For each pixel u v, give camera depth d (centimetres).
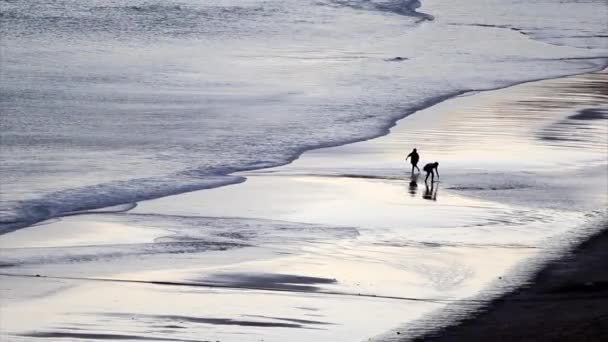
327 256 3950
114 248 4053
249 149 6500
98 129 7306
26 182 5378
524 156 6262
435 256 3953
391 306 3269
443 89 9869
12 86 9444
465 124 7575
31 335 2916
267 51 13375
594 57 13888
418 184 5416
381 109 8381
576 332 2980
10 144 6575
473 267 3778
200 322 3077
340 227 4444
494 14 19238
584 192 5256
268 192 5200
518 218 4653
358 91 9625
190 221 4553
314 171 5769
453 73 11456
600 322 3080
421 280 3606
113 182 5406
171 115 8044
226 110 8325
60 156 6194
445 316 3156
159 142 6762
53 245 4103
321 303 3300
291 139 6881
